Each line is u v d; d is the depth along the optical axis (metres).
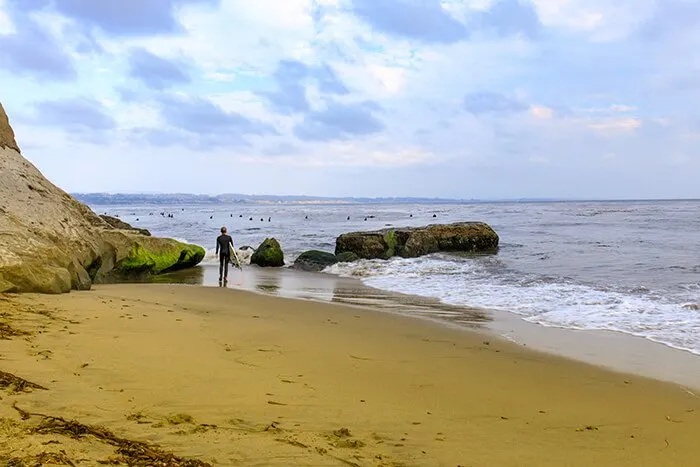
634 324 11.30
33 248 12.01
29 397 4.80
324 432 4.80
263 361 7.30
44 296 10.92
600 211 83.75
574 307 13.28
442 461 4.39
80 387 5.29
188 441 4.23
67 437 3.97
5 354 6.22
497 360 8.41
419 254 26.53
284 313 12.13
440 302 14.57
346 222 61.66
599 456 4.80
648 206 118.06
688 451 5.03
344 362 7.66
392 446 4.63
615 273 19.22
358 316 12.12
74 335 7.61
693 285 16.30
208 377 6.18
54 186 17.52
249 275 21.66
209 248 32.06
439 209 111.75
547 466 4.48
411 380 6.97
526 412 6.01
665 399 6.74
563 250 27.14
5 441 3.75
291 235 40.88
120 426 4.39
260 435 4.54
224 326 9.77
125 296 13.23
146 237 21.19
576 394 6.84
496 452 4.71
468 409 5.95
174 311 10.98
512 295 15.25
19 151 16.97
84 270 14.10
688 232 37.84
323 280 19.97
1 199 13.51
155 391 5.48
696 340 9.94
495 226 46.88
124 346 7.25
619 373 7.88
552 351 9.16
